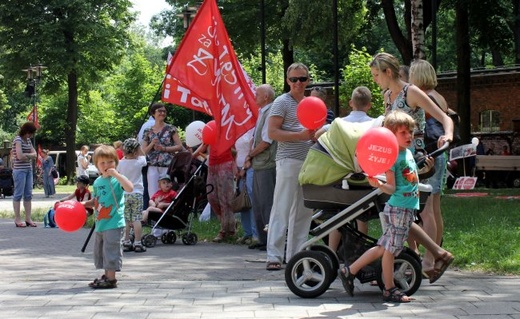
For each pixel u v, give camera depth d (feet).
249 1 110.93
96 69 156.97
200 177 39.19
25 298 23.82
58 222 25.18
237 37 112.27
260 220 35.58
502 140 121.39
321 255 23.39
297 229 29.22
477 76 130.31
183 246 38.73
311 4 97.60
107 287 25.48
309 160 23.77
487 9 94.12
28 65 148.56
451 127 23.97
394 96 25.09
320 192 23.62
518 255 29.73
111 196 25.63
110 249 25.52
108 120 200.64
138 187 36.52
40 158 127.54
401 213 22.17
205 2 41.86
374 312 21.16
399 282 23.29
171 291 24.81
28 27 147.64
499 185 101.71
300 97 29.53
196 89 41.47
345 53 149.59
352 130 23.62
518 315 20.31
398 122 22.06
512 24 99.14
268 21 109.50
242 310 21.66
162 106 42.37
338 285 25.55
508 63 166.50
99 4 152.97
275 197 29.37
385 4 91.50
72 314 21.36
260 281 26.71
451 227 39.81
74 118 155.43
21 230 48.19
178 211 39.01
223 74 41.11
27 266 31.32
